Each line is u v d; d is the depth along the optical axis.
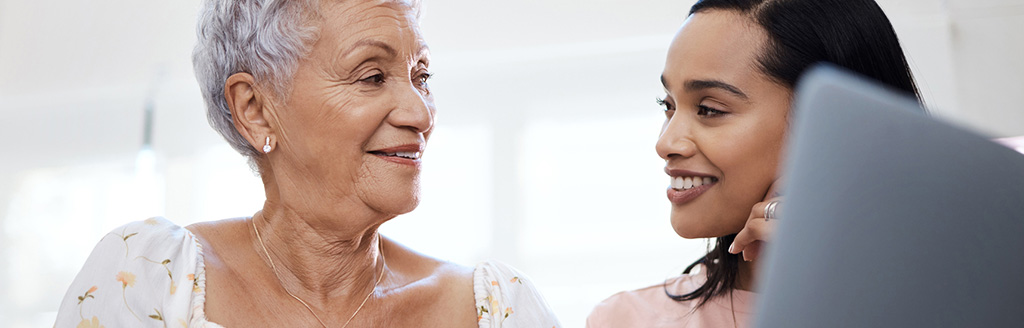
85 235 4.79
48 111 4.88
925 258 0.27
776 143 1.14
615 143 4.06
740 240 1.06
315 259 1.10
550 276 4.02
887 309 0.27
